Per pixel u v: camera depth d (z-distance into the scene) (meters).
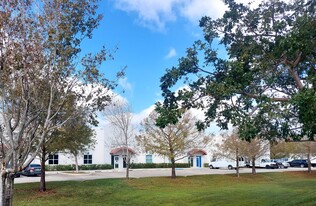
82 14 10.34
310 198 15.78
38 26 9.55
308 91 8.40
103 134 48.50
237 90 10.15
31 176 34.12
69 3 9.94
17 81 9.52
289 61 10.62
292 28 9.89
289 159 60.28
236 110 10.55
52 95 9.83
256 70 10.30
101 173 38.56
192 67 11.43
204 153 53.94
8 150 9.84
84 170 44.75
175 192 20.70
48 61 9.73
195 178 30.12
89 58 17.36
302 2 10.54
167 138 28.47
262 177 33.66
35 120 10.21
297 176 36.44
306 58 10.45
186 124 28.27
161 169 47.94
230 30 11.70
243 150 33.66
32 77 9.62
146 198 18.34
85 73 10.41
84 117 11.62
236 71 10.08
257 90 10.59
